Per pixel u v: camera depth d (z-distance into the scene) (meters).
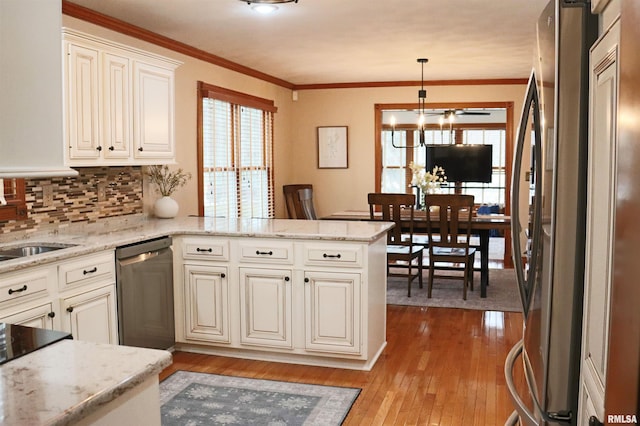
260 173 7.26
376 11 4.26
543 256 1.44
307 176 8.35
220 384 3.61
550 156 1.38
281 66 6.71
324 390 3.51
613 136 1.03
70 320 3.18
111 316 3.52
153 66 4.35
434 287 6.44
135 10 4.22
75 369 1.36
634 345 0.73
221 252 4.03
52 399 1.19
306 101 8.27
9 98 1.03
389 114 11.79
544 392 1.39
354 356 3.80
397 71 7.12
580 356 1.33
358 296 3.75
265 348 4.01
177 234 4.12
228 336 4.08
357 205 8.22
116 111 3.97
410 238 5.93
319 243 3.79
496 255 8.77
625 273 0.79
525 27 4.78
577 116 1.30
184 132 5.59
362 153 8.16
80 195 4.28
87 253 3.29
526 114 1.78
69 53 3.54
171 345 4.18
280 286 3.92
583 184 1.31
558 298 1.34
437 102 7.94
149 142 4.33
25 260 2.88
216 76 6.14
